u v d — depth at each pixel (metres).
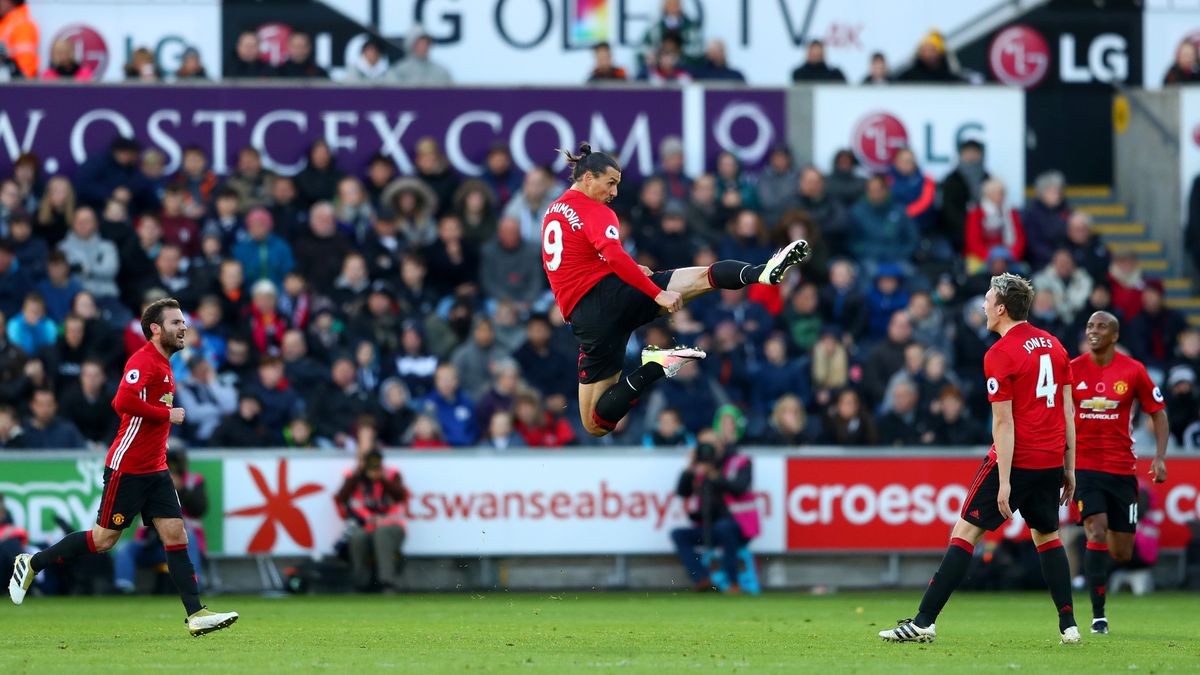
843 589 62.09
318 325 66.00
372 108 76.69
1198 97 81.12
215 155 75.81
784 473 61.31
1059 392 35.00
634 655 33.59
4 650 34.69
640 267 32.62
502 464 60.69
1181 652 34.75
